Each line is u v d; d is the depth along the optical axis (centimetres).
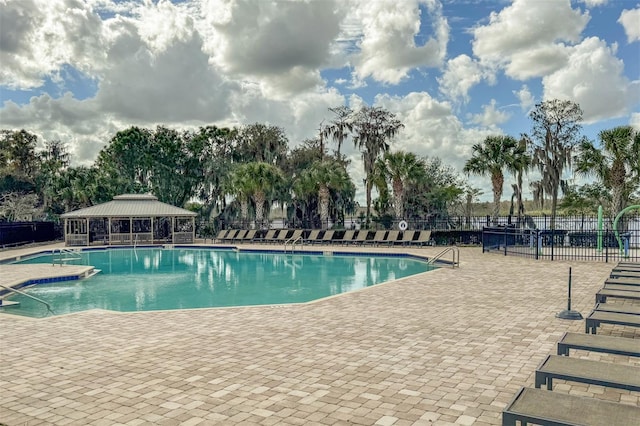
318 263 2208
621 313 694
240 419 438
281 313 923
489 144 2980
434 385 521
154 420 438
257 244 3086
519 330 763
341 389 512
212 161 4559
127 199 3469
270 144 4541
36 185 4972
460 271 1543
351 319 862
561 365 432
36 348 691
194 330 792
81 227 3397
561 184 3369
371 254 2411
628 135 2516
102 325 837
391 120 4319
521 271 1525
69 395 504
